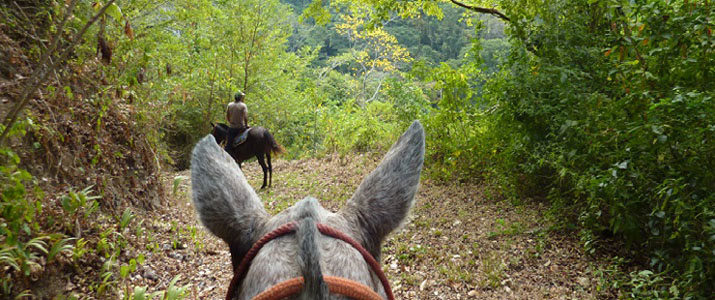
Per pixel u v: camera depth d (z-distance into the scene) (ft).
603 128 18.12
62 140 17.99
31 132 17.46
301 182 36.91
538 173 25.95
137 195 23.58
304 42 189.26
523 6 25.38
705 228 13.39
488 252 21.34
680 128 14.11
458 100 32.53
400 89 39.04
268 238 5.11
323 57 190.19
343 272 4.78
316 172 39.83
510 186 27.04
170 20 34.60
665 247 17.06
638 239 17.75
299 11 206.90
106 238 18.51
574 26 23.43
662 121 14.48
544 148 23.79
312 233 4.33
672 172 14.79
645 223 17.07
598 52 21.95
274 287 4.30
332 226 5.42
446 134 33.55
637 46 16.89
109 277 16.63
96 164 20.83
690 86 14.89
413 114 38.14
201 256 21.21
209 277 19.39
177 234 22.27
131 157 24.27
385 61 127.13
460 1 31.14
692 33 14.53
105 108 20.33
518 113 25.26
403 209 6.00
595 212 19.33
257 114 65.92
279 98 68.80
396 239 23.49
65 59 19.49
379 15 31.19
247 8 61.36
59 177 18.16
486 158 30.63
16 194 11.02
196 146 6.49
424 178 32.37
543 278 19.01
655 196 15.29
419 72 32.71
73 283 15.72
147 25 33.09
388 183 6.15
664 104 13.75
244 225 5.71
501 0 26.55
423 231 24.31
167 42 33.53
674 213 15.34
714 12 14.05
